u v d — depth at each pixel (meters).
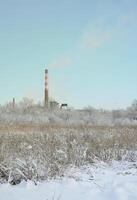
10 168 9.69
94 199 7.84
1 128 24.19
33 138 14.97
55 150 11.90
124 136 16.48
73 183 9.34
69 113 49.72
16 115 43.12
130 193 8.29
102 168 11.65
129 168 11.70
